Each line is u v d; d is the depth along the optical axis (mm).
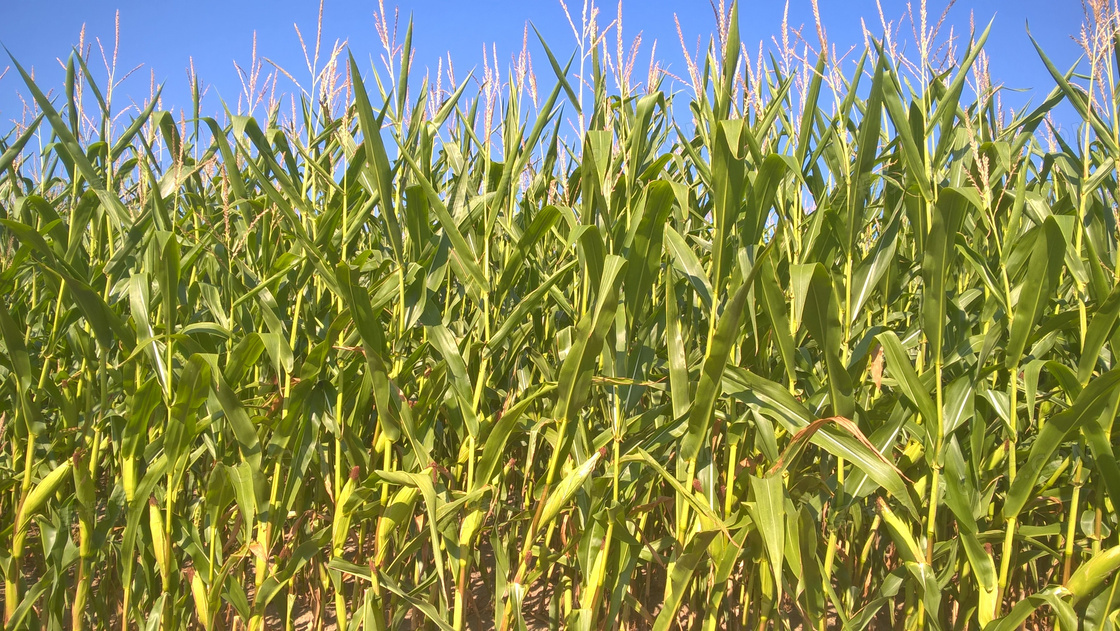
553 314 3076
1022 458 2523
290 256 2508
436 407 2529
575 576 2807
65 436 2588
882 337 2176
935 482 2189
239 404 2219
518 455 3383
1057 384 2691
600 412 2764
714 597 2295
